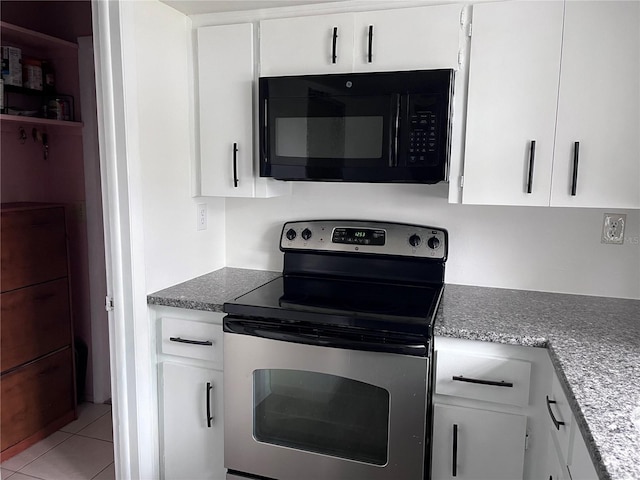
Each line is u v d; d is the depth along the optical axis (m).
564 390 1.19
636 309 1.77
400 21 1.72
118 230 1.78
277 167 1.88
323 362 1.59
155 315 1.91
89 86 2.63
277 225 2.28
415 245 2.01
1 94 2.33
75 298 2.88
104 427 2.71
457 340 1.56
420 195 2.07
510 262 2.01
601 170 1.60
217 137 2.00
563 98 1.60
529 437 1.53
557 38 1.59
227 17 1.95
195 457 1.92
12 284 2.37
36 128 2.67
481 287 2.04
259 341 1.66
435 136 1.68
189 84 2.02
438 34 1.69
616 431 0.95
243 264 2.35
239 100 1.95
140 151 1.78
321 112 1.79
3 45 2.46
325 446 1.66
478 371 1.54
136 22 1.72
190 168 2.07
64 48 2.62
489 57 1.66
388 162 1.73
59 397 2.67
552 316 1.68
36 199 2.73
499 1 1.64
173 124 1.95
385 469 1.58
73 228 2.81
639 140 1.55
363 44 1.76
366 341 1.54
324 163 1.81
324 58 1.81
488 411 1.55
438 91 1.65
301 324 1.62
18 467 2.37
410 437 1.53
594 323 1.61
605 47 1.55
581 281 1.94
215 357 1.83
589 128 1.59
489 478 1.57
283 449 1.69
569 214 1.92
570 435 1.18
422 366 1.50
